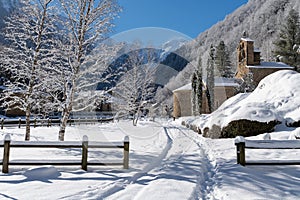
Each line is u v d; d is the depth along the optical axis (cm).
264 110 1140
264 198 394
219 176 529
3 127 1992
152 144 1118
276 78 1512
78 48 1003
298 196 404
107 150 928
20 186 460
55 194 416
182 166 636
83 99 1025
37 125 2084
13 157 712
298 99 1212
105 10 1037
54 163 576
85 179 511
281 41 3806
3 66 1105
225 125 1170
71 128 1875
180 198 402
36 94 1073
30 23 1105
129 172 573
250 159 680
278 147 609
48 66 1035
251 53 3362
